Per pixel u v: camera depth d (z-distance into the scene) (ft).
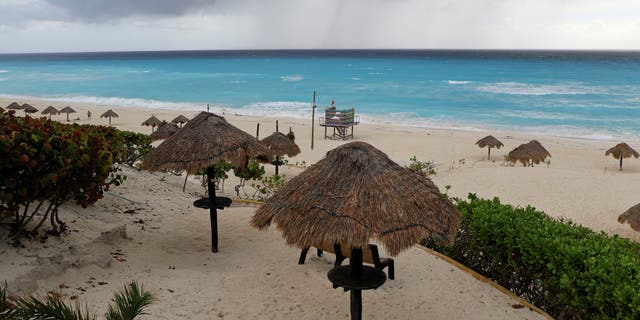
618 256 17.97
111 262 19.51
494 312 18.49
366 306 18.56
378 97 193.98
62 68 456.45
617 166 83.25
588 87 225.76
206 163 20.63
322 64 470.39
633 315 14.71
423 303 18.98
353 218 12.96
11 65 549.13
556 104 167.53
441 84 245.65
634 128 122.72
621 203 51.72
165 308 16.48
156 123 113.19
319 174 14.73
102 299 16.21
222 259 22.36
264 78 298.76
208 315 16.57
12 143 16.06
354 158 14.43
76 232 20.43
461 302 19.20
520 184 59.11
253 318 16.85
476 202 24.36
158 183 35.88
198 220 28.40
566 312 18.24
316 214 13.48
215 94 214.69
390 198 13.70
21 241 18.02
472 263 23.06
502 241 20.61
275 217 14.44
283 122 137.90
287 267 21.77
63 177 17.93
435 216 14.19
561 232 20.89
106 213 25.53
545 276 18.79
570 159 89.04
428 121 138.92
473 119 140.15
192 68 422.41
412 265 22.76
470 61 504.84
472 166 77.97
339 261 19.57
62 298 15.81
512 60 525.34
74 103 187.83
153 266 20.34
